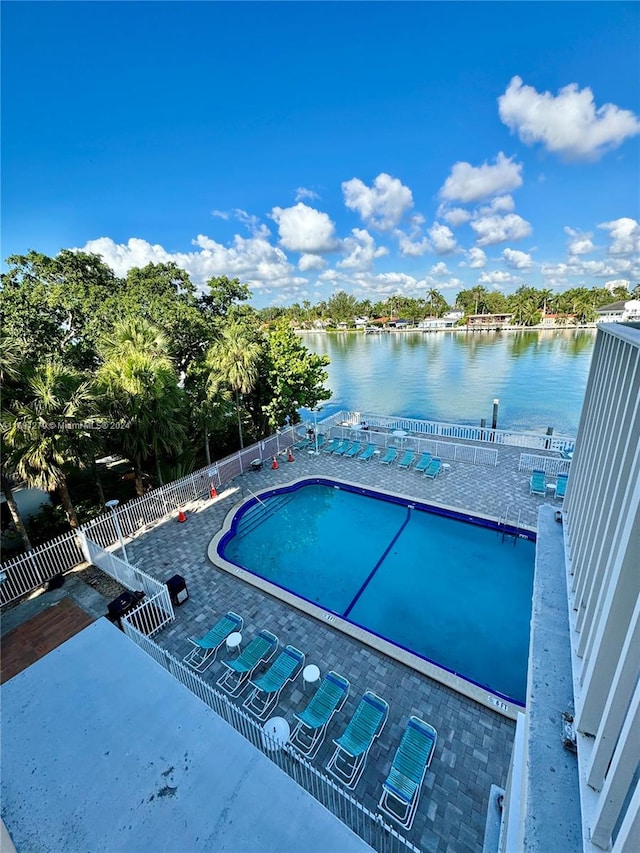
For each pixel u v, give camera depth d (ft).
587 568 12.97
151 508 42.42
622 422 10.82
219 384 59.67
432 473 50.39
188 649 26.53
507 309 351.87
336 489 50.96
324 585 34.86
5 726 9.18
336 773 18.99
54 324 70.03
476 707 22.13
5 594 30.14
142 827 7.29
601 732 8.05
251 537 42.19
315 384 72.23
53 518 42.34
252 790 7.80
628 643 7.18
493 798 17.02
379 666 24.91
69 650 10.96
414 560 37.65
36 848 7.03
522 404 108.58
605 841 7.60
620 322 15.16
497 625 29.81
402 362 185.26
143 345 49.29
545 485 45.11
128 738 8.84
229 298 98.02
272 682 22.86
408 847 14.97
